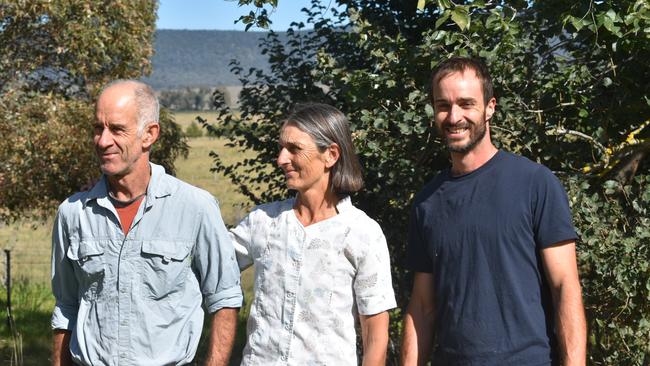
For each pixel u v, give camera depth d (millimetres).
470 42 5203
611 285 5395
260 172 7625
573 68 5465
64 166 12109
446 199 3494
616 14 5102
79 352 3340
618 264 5238
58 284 3455
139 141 3262
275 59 7203
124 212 3350
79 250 3330
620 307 5508
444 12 4895
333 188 3439
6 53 12195
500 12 5246
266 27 5648
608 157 5777
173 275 3338
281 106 7316
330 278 3373
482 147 3473
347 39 6426
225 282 3436
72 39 11891
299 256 3395
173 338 3344
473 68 3461
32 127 11648
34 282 14805
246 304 10977
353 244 3383
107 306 3314
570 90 5516
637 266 5234
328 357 3340
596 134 5633
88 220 3344
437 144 5668
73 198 3396
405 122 5328
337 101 6898
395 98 5645
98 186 3363
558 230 3312
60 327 3424
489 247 3365
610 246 5270
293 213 3467
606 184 5445
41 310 12602
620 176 5812
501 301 3334
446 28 6402
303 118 3402
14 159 11586
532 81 5594
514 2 5535
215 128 7688
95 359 3299
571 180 5395
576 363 3205
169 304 3354
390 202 6152
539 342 3314
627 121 5996
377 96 5645
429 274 3621
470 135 3443
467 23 4816
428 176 6039
